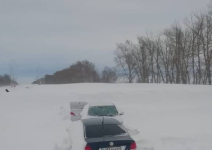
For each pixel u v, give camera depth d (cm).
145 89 2583
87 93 2384
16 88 4462
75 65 9594
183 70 4619
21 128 1140
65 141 803
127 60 6175
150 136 843
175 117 1257
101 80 8894
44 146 786
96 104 1102
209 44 4172
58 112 1633
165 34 5994
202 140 786
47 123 1247
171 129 970
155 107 1784
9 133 1035
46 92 2742
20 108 1977
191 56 4522
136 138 808
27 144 830
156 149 689
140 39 5844
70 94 2406
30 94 2606
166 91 2388
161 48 5334
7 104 2172
